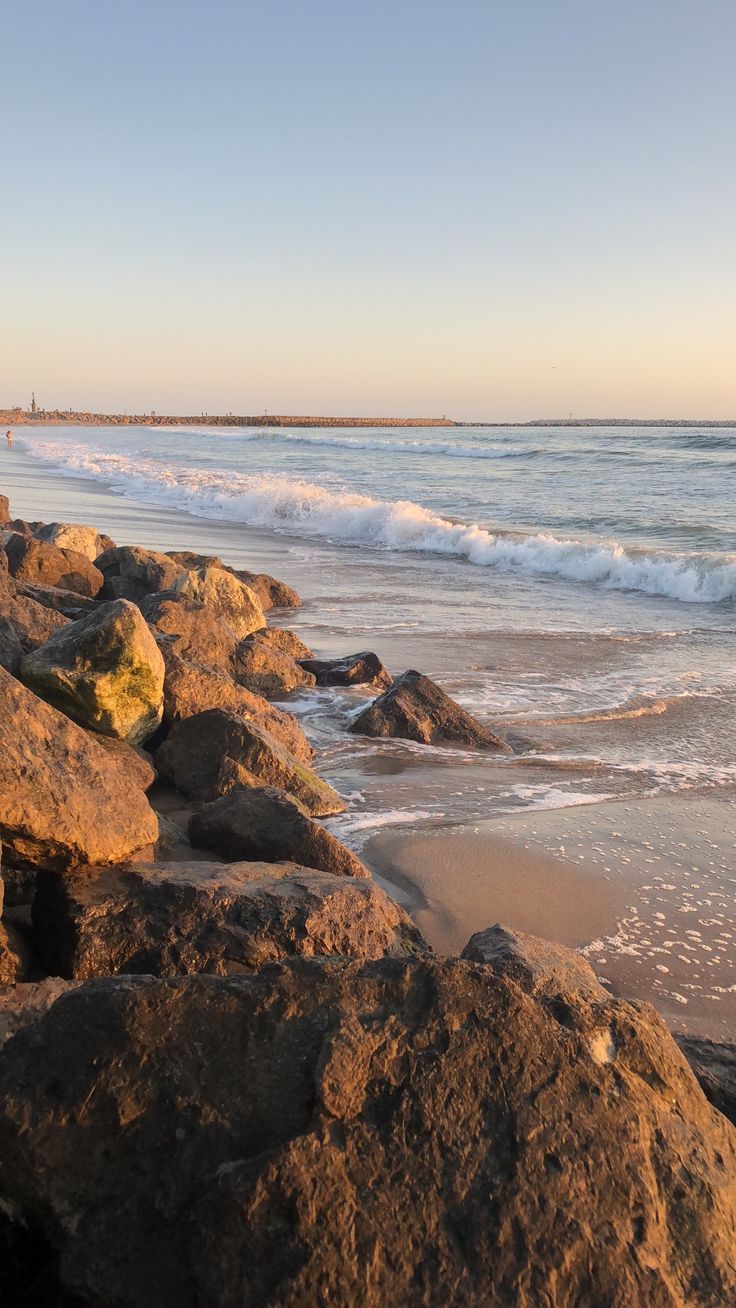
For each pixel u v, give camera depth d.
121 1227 2.46
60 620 8.55
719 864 6.64
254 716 7.88
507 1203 2.47
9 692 4.57
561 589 18.44
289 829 5.67
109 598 12.65
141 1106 2.62
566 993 3.02
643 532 24.86
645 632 14.47
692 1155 2.70
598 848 6.83
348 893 4.55
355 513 25.42
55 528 15.19
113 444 70.69
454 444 67.31
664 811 7.59
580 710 10.36
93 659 6.73
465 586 18.39
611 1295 2.38
